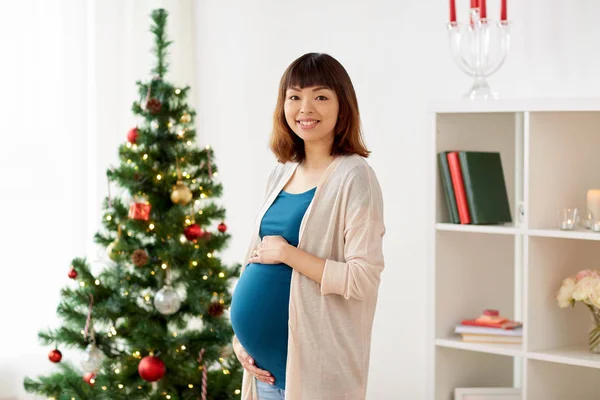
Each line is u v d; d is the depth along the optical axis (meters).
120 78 3.85
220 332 3.07
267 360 2.12
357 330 2.06
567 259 2.81
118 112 3.85
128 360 3.07
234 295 2.20
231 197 4.03
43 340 3.14
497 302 3.11
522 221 2.72
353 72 3.55
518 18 3.08
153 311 3.10
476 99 2.75
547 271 2.74
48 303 3.75
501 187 2.90
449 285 2.91
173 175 3.11
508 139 3.07
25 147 3.71
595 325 2.77
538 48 3.04
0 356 3.66
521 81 3.09
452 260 2.91
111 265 3.18
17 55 3.68
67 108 3.77
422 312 3.39
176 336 3.05
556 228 2.71
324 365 2.03
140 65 3.89
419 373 3.42
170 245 3.04
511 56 3.11
